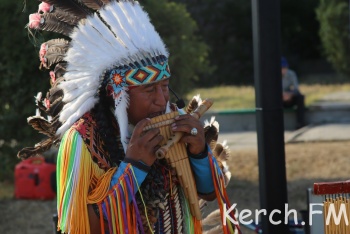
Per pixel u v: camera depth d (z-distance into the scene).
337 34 27.72
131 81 3.80
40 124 4.18
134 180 3.72
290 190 11.05
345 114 18.73
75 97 3.87
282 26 35.38
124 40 3.83
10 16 10.91
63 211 3.73
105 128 3.88
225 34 34.09
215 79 32.59
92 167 3.77
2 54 11.05
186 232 4.04
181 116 3.86
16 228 9.48
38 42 4.50
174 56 11.69
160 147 3.79
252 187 11.53
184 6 12.74
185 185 3.91
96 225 3.75
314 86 27.56
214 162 4.01
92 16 3.91
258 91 6.05
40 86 11.14
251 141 16.16
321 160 13.19
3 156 11.74
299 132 16.81
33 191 11.08
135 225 3.75
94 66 3.83
